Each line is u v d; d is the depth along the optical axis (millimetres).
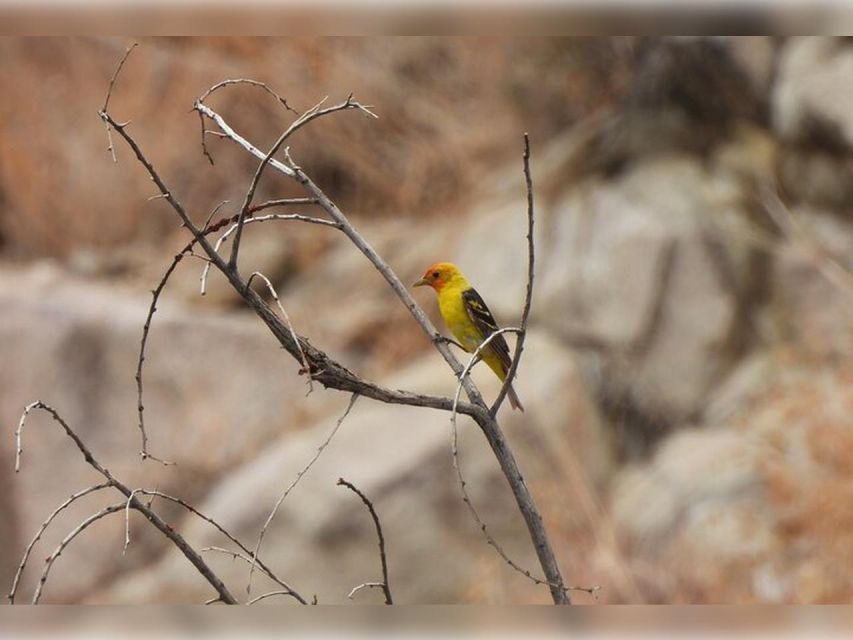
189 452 16312
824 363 14547
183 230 19312
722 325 15258
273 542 14141
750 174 16344
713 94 17203
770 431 13938
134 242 19672
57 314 17031
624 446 14852
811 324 14953
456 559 13648
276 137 19797
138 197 19781
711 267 15508
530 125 19328
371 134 19719
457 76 20016
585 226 16516
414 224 19000
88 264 19125
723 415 14570
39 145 19953
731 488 13375
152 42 19906
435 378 15336
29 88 19984
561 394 14625
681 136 17172
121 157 19828
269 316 4895
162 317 16922
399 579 13625
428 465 14062
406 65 20062
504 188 18328
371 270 17953
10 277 18688
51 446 16500
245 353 16703
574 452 14297
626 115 17891
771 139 16703
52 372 16797
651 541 13219
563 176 17641
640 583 12711
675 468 13844
